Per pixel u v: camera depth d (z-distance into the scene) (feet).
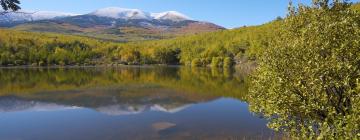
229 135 107.55
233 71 428.15
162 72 431.02
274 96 51.85
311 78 47.62
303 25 56.49
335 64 46.93
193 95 208.33
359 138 40.11
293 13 58.13
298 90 50.24
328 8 54.75
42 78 333.62
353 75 47.19
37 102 186.80
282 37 58.54
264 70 56.29
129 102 184.03
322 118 49.29
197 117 138.92
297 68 50.65
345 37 49.75
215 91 225.15
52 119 139.85
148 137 108.99
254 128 112.68
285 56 52.90
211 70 462.60
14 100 194.08
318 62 48.19
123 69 514.27
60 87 257.14
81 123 131.34
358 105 41.22
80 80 312.91
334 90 51.60
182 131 115.85
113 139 107.55
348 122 41.11
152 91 231.50
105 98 200.23
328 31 50.16
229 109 154.92
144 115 145.69
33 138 110.42
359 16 53.72
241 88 237.25
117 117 142.31
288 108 50.88
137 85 269.64
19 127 125.90
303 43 51.44
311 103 47.34
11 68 527.81
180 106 168.76
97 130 119.44
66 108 166.71
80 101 189.26
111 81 303.07
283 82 50.42
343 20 51.39
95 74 394.93
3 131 119.75
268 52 56.18
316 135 46.78
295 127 50.98
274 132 96.89
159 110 158.20
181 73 407.44
